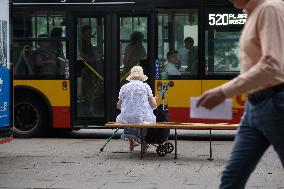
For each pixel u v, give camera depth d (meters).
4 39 25.41
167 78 33.72
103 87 34.69
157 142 26.50
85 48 34.69
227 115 10.75
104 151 28.56
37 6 34.69
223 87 10.58
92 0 34.41
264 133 10.93
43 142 32.47
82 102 34.72
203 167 23.75
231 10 33.19
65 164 24.47
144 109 27.19
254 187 19.45
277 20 10.61
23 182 20.41
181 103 33.53
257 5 11.03
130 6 34.12
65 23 34.66
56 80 34.69
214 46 33.34
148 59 34.09
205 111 10.80
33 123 34.91
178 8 33.69
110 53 34.50
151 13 33.97
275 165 24.19
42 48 34.75
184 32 33.69
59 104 34.69
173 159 26.00
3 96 25.17
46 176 21.64
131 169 23.27
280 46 10.48
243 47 11.09
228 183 11.46
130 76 27.81
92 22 34.66
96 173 22.31
